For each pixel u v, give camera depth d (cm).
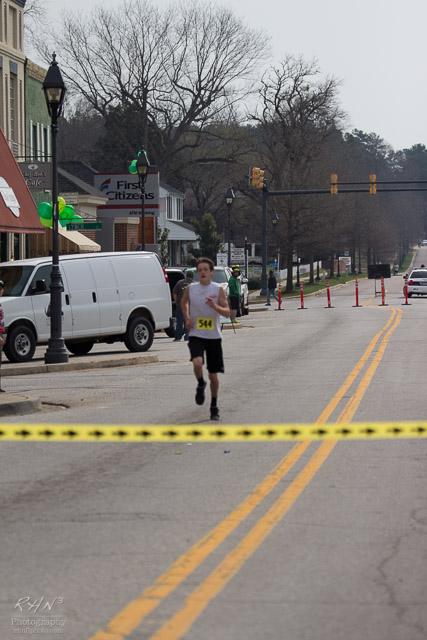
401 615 1325
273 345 6256
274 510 1919
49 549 1673
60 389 4103
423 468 2334
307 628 1277
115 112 18650
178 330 7219
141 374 4688
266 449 2625
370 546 1664
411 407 3309
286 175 18562
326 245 19562
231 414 3203
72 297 5756
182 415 3209
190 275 7262
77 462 2488
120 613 1335
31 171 8325
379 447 2627
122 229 12825
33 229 7856
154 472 2331
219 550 1644
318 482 2178
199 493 2088
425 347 5831
